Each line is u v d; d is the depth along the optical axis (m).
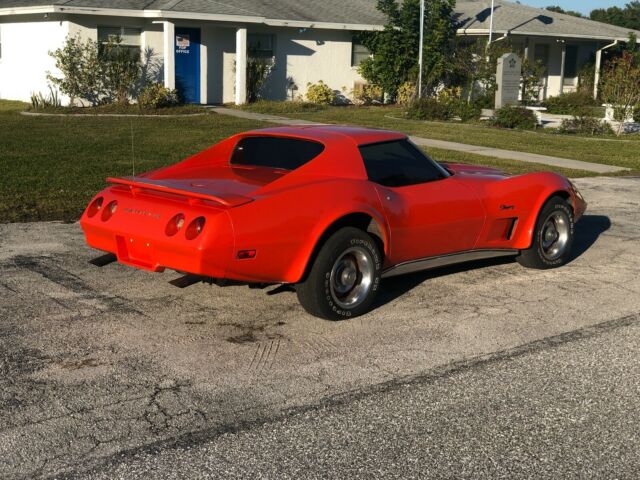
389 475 3.76
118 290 6.56
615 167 15.43
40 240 8.15
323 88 28.22
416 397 4.64
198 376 4.85
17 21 25.42
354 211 5.87
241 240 5.36
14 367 4.91
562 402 4.62
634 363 5.26
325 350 5.36
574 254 8.46
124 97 24.09
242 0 27.94
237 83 26.06
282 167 6.32
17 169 12.26
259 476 3.71
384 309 6.32
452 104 25.34
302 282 5.84
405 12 29.06
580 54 36.66
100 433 4.09
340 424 4.27
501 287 7.05
